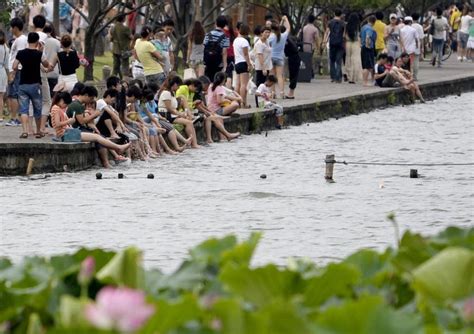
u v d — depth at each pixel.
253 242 11.16
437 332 8.47
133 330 7.32
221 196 35.75
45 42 46.19
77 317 7.65
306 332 8.22
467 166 44.75
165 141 48.31
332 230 29.47
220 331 8.41
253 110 58.31
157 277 10.76
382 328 8.30
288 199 35.19
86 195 35.72
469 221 31.53
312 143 53.28
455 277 9.65
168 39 56.66
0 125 47.41
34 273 10.80
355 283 10.24
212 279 10.79
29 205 33.50
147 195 35.81
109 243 27.41
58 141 42.22
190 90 51.69
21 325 9.63
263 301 9.86
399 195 36.31
